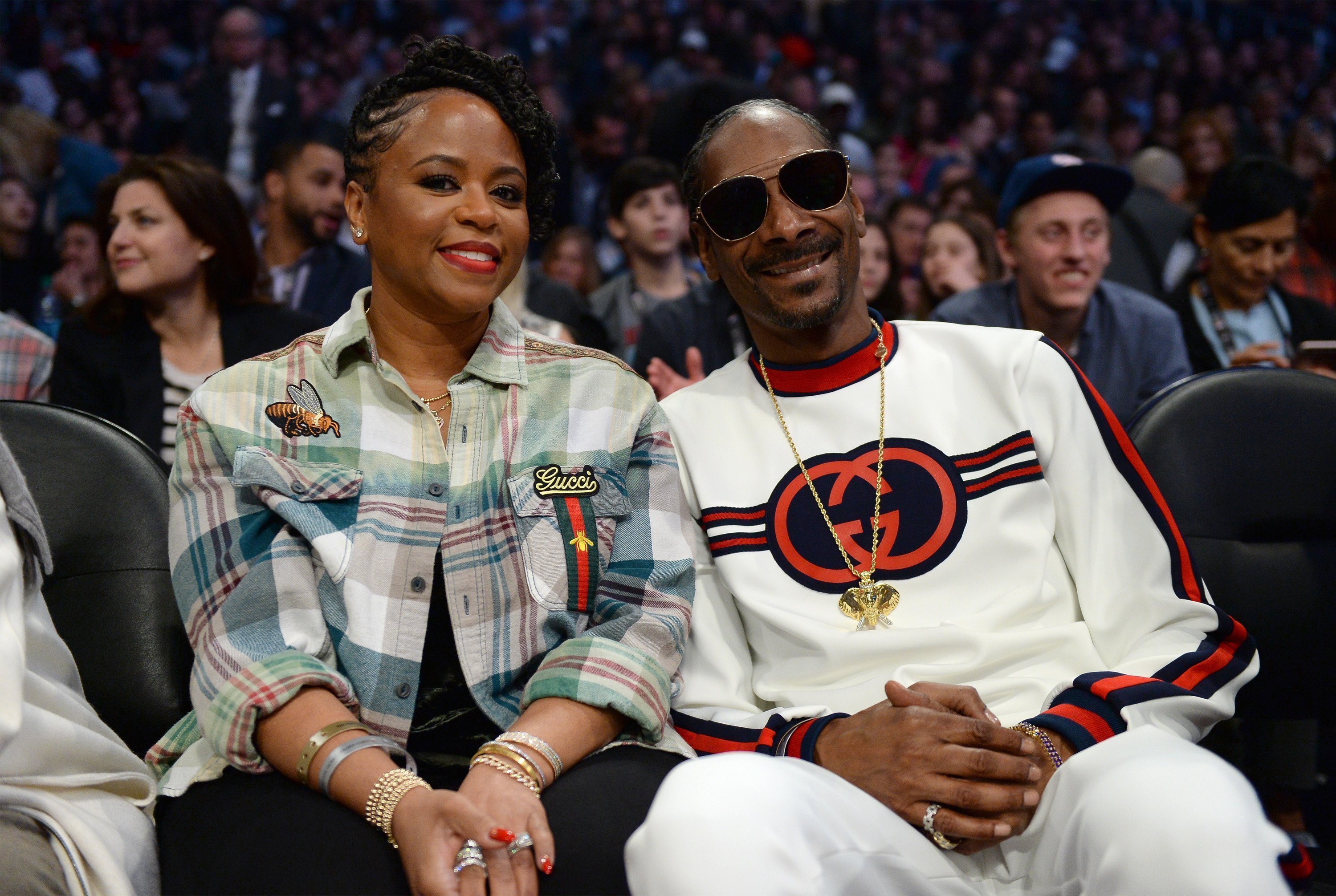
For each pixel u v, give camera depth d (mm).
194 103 7070
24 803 1326
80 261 4680
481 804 1310
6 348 3119
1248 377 1896
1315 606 1843
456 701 1542
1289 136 8055
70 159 5414
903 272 5121
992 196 5285
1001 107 9289
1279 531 1863
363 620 1486
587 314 3826
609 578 1576
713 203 1722
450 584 1523
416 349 1658
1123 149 8727
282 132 7000
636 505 1648
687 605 1597
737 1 9914
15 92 7523
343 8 9047
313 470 1542
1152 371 3123
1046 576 1651
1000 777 1364
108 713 1675
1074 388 1701
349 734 1374
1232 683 1531
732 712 1600
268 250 4203
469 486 1576
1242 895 1153
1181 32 10266
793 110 1797
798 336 1764
